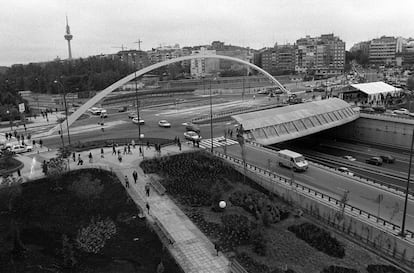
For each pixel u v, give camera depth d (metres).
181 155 53.69
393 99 117.81
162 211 37.03
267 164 52.50
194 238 31.73
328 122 83.75
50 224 34.53
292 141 94.50
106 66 193.00
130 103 124.31
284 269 27.38
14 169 48.81
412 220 34.69
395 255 31.08
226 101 121.62
